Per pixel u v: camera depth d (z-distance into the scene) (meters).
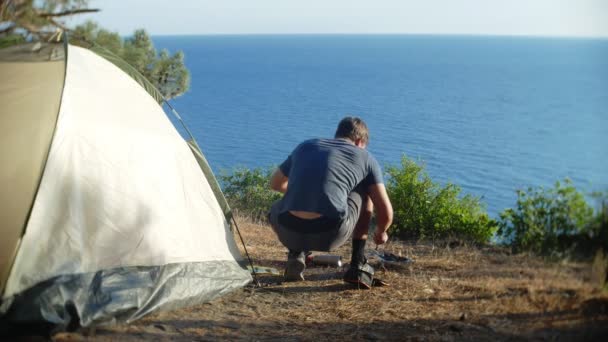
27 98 4.11
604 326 2.41
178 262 4.04
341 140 4.42
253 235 6.51
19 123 4.02
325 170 4.16
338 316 3.65
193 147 4.78
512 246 3.30
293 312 3.81
